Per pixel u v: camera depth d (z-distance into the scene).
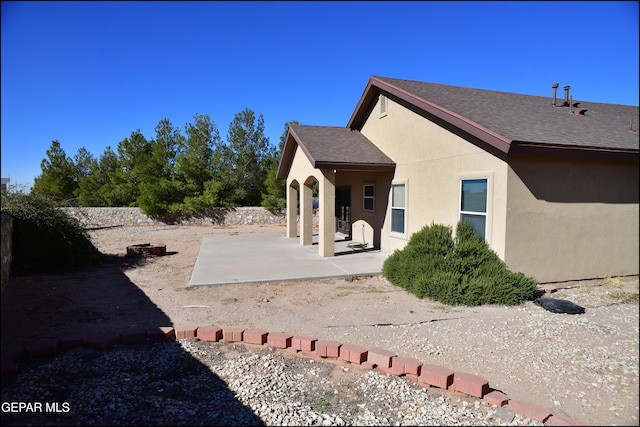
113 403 3.71
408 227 11.27
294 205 16.89
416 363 4.33
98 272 10.02
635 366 4.51
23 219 9.10
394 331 5.71
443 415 3.56
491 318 6.30
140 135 33.34
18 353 4.76
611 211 8.80
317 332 5.68
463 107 9.48
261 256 12.00
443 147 9.64
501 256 7.85
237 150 30.59
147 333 5.32
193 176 28.06
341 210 16.84
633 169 9.02
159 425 3.39
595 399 3.81
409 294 7.82
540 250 8.11
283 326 5.94
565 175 8.26
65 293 7.65
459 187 9.06
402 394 3.95
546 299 7.00
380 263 10.73
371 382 4.20
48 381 4.11
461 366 4.57
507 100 11.10
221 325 5.98
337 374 4.40
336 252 12.68
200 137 31.47
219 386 4.09
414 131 10.86
